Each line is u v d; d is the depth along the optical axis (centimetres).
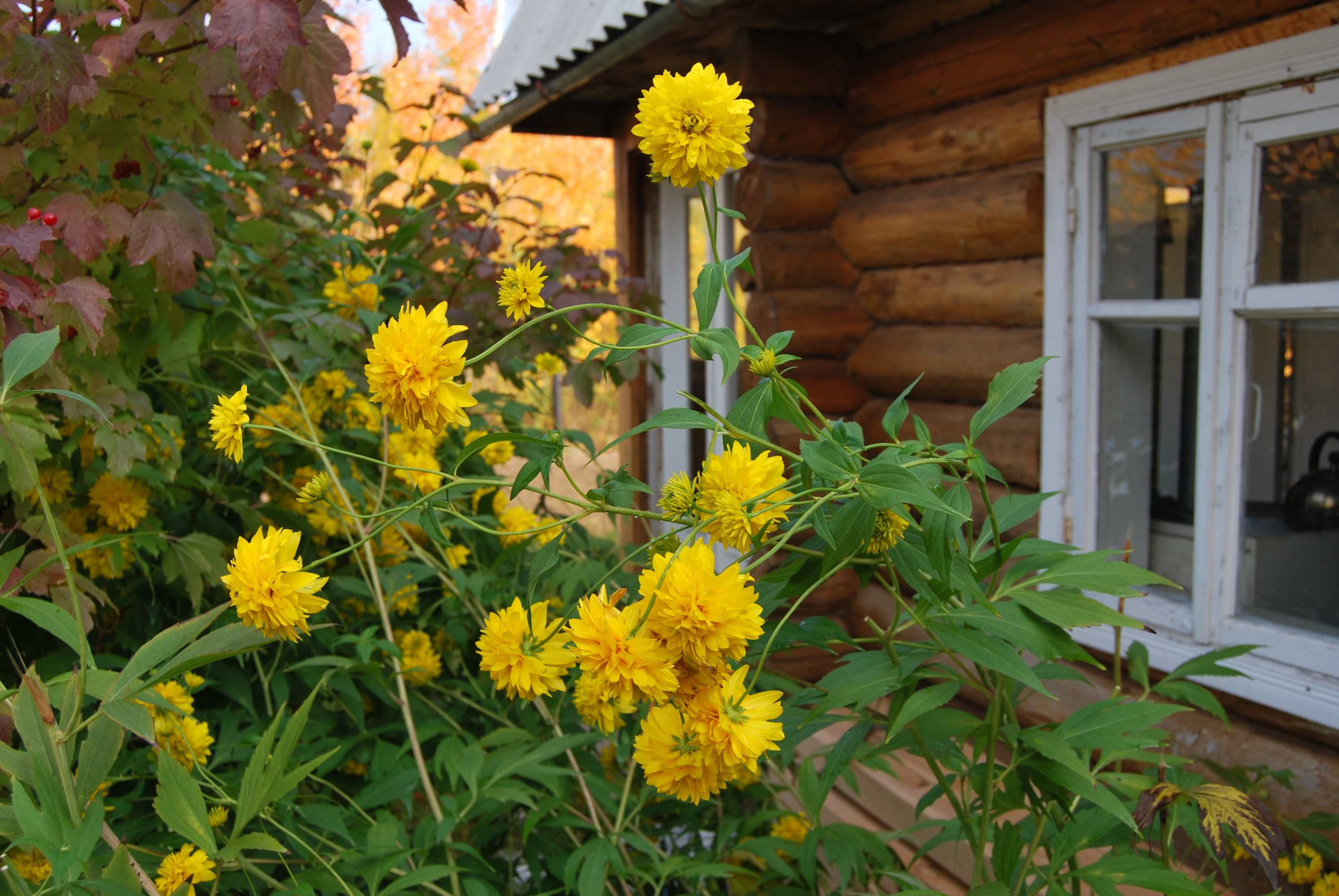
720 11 308
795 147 329
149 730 101
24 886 97
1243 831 117
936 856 241
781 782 239
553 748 164
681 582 87
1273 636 209
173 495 183
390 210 270
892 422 111
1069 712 250
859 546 95
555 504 480
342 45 150
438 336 93
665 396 500
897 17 310
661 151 99
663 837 217
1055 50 252
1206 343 219
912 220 299
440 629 210
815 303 332
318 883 139
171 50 147
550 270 287
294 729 113
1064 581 112
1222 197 215
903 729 127
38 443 130
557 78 365
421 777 166
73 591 103
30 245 121
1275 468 214
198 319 186
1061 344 255
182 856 121
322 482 112
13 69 126
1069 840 129
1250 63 204
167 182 196
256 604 93
